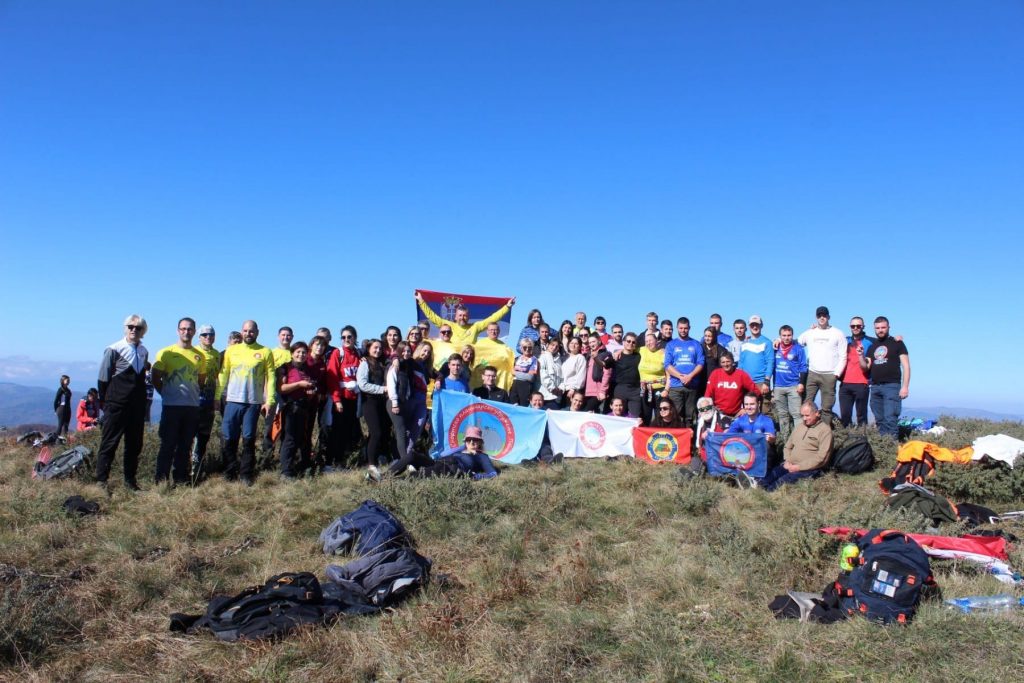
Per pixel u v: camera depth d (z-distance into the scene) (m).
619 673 5.15
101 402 10.25
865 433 12.56
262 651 5.41
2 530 8.24
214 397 11.47
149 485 10.45
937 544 7.18
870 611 5.86
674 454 13.01
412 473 10.53
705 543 7.87
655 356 14.34
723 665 5.27
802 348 13.86
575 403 14.05
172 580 6.88
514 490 10.01
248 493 10.09
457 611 6.14
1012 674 4.92
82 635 5.75
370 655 5.39
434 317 15.79
